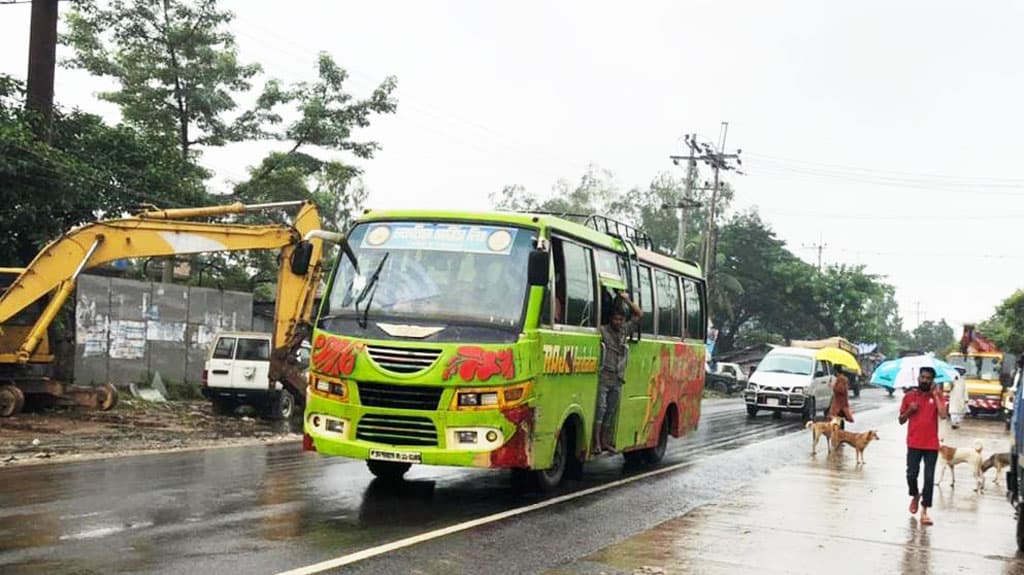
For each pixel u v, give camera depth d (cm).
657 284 1538
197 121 3469
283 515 934
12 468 1245
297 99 3519
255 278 4025
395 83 3575
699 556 848
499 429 988
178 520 887
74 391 2122
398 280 1058
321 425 1022
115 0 3331
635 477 1405
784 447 2072
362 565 736
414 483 1199
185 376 2784
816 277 7175
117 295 2556
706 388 5450
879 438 2408
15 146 2244
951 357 4197
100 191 2555
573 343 1148
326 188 5131
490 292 1041
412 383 980
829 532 1020
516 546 846
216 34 3453
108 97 3409
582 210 6850
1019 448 1077
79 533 814
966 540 1037
